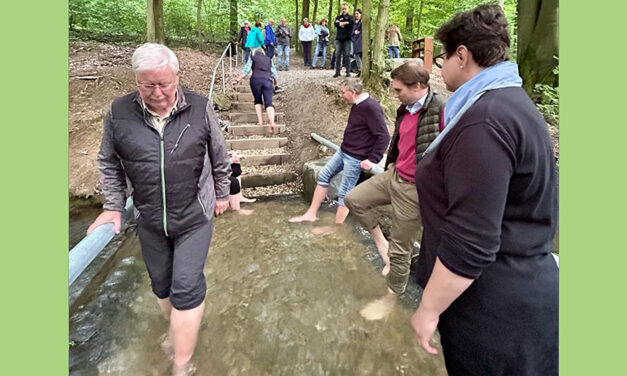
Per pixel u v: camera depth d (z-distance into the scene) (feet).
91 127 18.28
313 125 19.69
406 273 7.86
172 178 5.20
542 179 3.16
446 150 3.41
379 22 20.92
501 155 2.98
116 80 23.08
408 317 7.68
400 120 7.50
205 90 25.05
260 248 10.85
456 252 3.17
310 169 15.34
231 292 8.66
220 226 12.44
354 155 10.83
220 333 7.28
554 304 3.52
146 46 4.64
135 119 4.97
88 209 14.06
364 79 22.04
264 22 55.47
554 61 20.88
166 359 6.59
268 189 16.48
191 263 5.73
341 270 9.61
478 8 3.43
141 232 5.79
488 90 3.21
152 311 7.98
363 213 8.64
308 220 12.75
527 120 3.04
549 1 20.81
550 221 3.41
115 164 5.54
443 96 6.54
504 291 3.39
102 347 6.89
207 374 6.27
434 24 44.86
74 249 4.93
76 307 8.07
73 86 21.48
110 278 9.27
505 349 3.49
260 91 19.47
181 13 46.06
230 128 19.52
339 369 6.43
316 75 30.50
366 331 7.31
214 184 6.17
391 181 7.64
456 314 3.69
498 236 3.09
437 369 6.37
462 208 3.15
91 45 31.24
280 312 7.93
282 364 6.54
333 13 63.46
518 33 22.50
